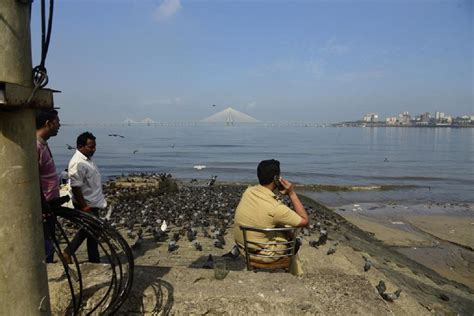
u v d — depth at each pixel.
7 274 2.96
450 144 126.88
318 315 4.05
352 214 27.27
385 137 183.50
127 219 13.95
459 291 11.52
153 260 8.66
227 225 14.06
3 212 2.90
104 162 63.53
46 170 5.39
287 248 5.19
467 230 22.23
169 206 17.81
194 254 9.50
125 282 4.45
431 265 16.06
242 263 8.01
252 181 41.12
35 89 2.92
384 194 36.84
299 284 4.59
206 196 21.89
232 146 115.50
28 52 3.00
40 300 3.16
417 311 7.29
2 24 2.80
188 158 73.12
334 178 47.94
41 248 3.19
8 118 2.85
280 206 4.99
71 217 4.20
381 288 7.37
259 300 4.17
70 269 4.80
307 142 140.88
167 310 4.17
